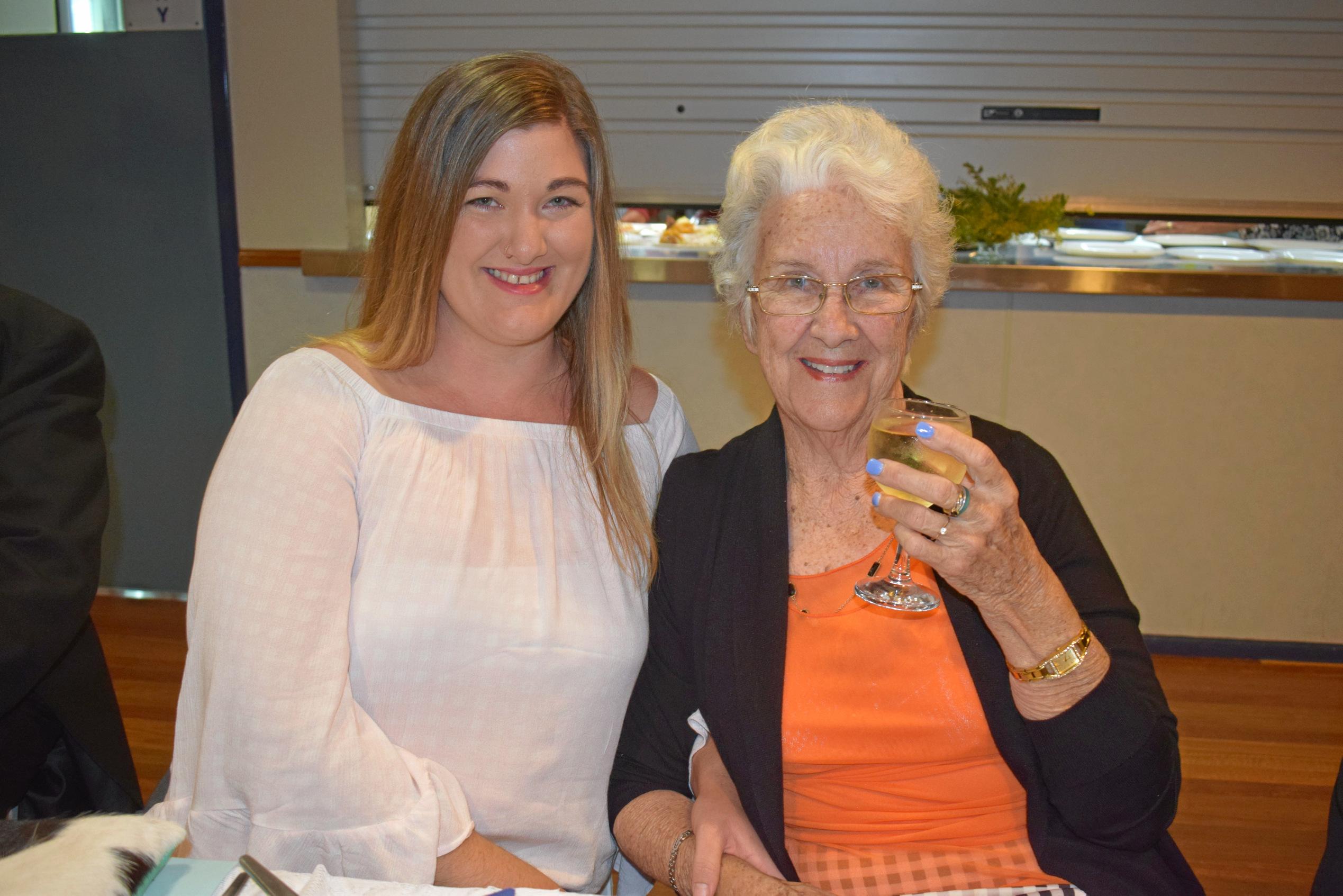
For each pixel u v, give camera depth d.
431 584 1.17
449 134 1.16
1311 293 2.97
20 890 0.75
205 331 3.55
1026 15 3.46
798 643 1.25
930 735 1.19
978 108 3.57
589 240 1.25
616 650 1.23
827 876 1.18
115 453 3.66
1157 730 1.06
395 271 1.24
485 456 1.26
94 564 1.32
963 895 1.11
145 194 3.47
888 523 1.26
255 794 1.07
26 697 1.36
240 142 3.39
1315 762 2.66
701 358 3.33
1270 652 3.23
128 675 3.06
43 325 1.38
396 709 1.17
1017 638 1.04
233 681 1.07
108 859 0.80
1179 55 3.46
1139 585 3.27
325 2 3.29
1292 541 3.18
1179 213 3.64
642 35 3.57
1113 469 3.21
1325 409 3.08
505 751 1.19
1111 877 1.12
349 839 1.06
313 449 1.16
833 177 1.19
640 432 1.41
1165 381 3.13
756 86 3.60
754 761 1.20
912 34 3.51
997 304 3.15
